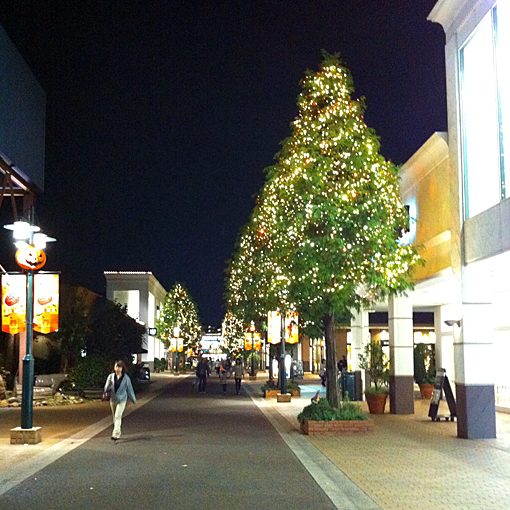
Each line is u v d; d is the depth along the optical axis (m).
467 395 16.03
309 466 12.09
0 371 30.75
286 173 18.33
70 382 31.69
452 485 10.36
